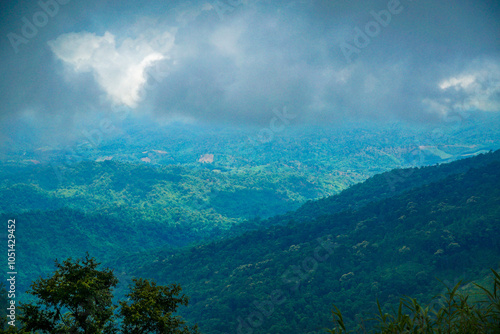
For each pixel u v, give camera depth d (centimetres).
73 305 1577
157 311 1644
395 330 655
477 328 629
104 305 1656
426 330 646
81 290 1538
